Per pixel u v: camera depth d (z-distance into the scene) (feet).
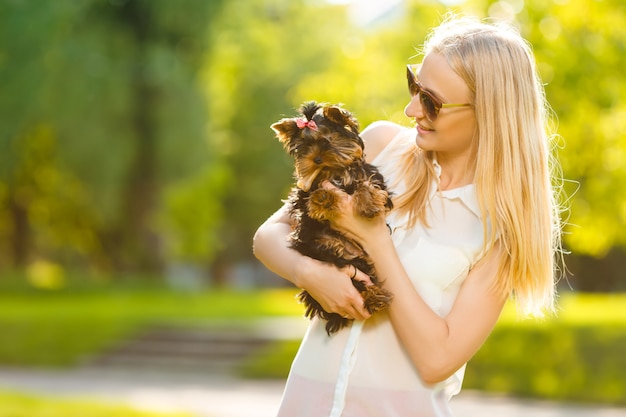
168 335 65.77
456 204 10.14
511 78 9.84
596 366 49.98
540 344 51.47
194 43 95.55
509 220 9.73
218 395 48.65
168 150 91.20
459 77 9.91
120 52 90.38
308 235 10.17
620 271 127.85
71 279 97.04
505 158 9.77
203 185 130.41
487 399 48.75
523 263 9.77
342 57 64.75
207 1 94.17
